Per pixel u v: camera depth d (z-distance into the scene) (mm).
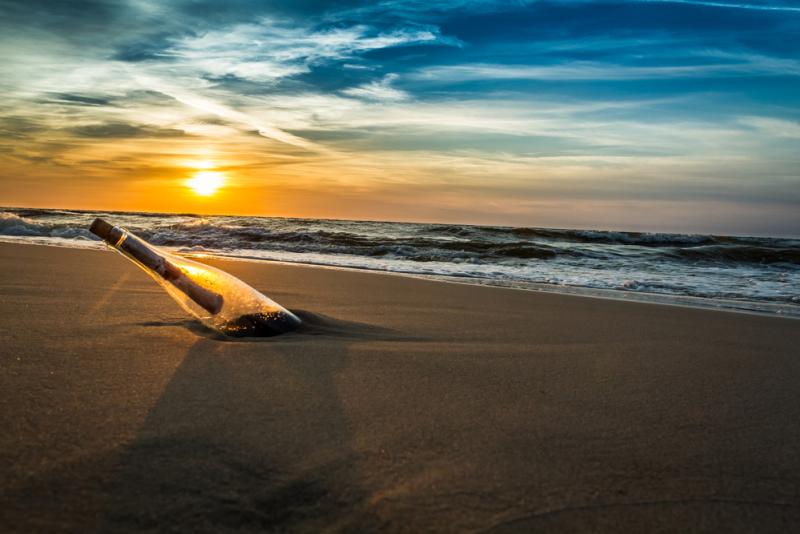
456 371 2098
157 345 2229
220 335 2482
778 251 11305
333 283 4910
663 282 6801
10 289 3561
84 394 1613
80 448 1253
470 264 8750
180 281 2551
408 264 8391
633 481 1244
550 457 1350
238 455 1263
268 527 1004
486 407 1693
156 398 1610
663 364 2379
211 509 1042
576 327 3219
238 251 10016
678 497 1180
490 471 1254
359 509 1071
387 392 1787
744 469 1330
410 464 1267
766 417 1717
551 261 9602
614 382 2055
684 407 1791
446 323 3158
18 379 1721
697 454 1409
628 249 11539
